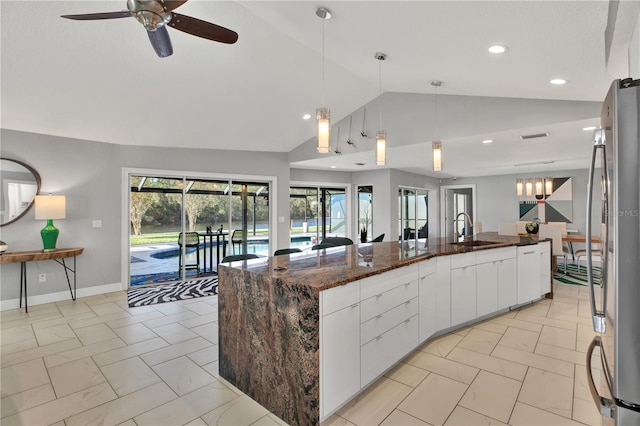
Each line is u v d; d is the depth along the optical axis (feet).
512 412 6.78
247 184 21.18
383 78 12.88
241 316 7.61
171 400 7.34
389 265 8.13
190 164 18.78
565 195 24.98
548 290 14.65
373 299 7.52
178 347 10.16
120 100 13.14
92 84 11.87
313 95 15.70
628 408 3.91
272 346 6.82
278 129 18.69
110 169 16.62
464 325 11.41
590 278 4.81
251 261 8.89
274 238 21.84
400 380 8.05
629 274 3.84
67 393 7.63
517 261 13.05
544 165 22.41
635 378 3.87
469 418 6.61
